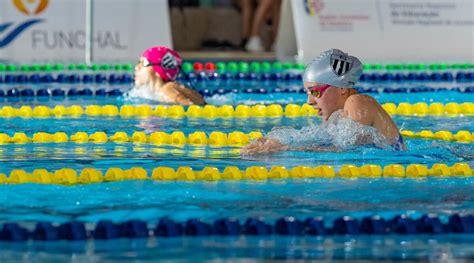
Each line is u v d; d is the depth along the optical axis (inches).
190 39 1325.0
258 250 288.0
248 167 434.0
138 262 271.9
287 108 670.5
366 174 415.5
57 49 1068.5
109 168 425.4
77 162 450.0
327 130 488.4
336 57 486.6
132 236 304.5
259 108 666.2
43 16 1071.0
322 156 461.4
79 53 1071.6
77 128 576.4
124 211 338.3
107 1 1095.0
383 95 780.6
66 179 398.3
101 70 971.9
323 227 313.4
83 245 292.8
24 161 451.2
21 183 389.1
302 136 492.4
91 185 386.9
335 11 1155.3
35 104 703.1
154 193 370.6
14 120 614.2
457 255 283.6
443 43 1166.3
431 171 420.2
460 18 1183.6
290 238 304.5
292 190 378.6
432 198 363.3
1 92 763.4
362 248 292.0
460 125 599.5
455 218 322.7
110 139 530.3
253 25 1278.3
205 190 377.4
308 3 1154.0
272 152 475.5
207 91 798.5
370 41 1148.5
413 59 1119.6
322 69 485.4
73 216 330.0
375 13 1163.3
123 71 959.6
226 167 429.4
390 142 479.5
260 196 365.4
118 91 780.6
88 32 1075.3
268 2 1258.6
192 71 995.9
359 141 477.7
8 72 941.2
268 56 1175.6
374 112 482.3
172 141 526.3
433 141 518.0
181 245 293.6
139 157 466.6
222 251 286.5
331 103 489.1
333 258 278.8
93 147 499.8
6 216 329.4
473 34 1180.5
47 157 464.1
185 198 361.4
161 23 1104.2
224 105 683.4
